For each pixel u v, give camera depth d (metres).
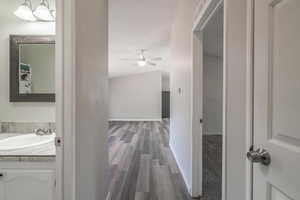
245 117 1.06
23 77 1.93
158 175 2.92
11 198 1.39
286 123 0.75
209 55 5.88
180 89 3.20
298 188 0.69
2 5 1.91
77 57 1.17
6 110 1.93
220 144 4.86
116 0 2.90
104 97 1.99
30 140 1.75
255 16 0.96
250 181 1.00
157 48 5.40
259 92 0.93
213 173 3.00
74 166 1.13
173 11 3.43
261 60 0.91
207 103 6.02
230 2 1.21
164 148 4.44
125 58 6.10
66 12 1.10
